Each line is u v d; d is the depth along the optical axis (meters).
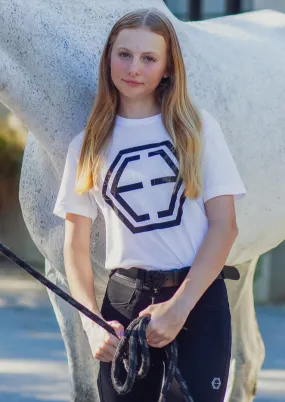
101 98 4.80
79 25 5.25
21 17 5.11
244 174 5.73
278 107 5.89
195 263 4.64
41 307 12.94
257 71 5.91
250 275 6.48
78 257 4.85
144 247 4.70
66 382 8.77
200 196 4.68
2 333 11.12
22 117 5.25
